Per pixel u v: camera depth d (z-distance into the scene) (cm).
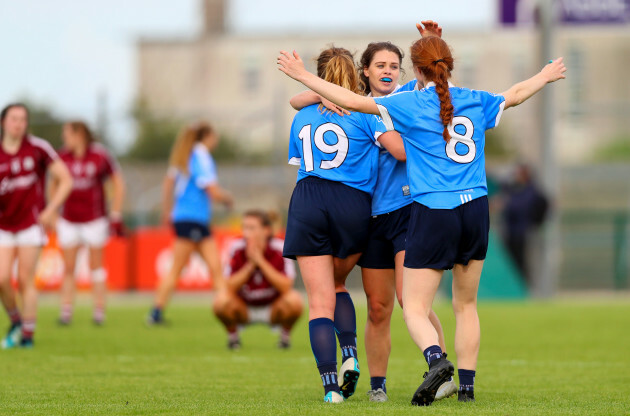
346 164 1980
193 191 4244
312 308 1973
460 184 1850
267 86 13538
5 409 1847
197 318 4691
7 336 3281
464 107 1883
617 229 7012
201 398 2044
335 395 1912
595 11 6706
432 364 1794
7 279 3166
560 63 1998
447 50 1912
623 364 2825
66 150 4194
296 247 1970
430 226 1836
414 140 1867
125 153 6631
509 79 13462
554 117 6494
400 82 2289
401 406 1834
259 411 1781
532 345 3425
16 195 3159
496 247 6325
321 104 2022
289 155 2064
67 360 2878
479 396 2089
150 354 3092
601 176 9781
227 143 7588
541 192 6241
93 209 4209
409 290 1869
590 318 4631
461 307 1953
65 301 4241
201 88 13462
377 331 2047
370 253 2028
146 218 6650
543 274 6259
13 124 3108
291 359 2966
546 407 1858
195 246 4269
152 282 6322
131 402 1962
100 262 4259
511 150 9900
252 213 3341
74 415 1764
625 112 7525
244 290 3356
